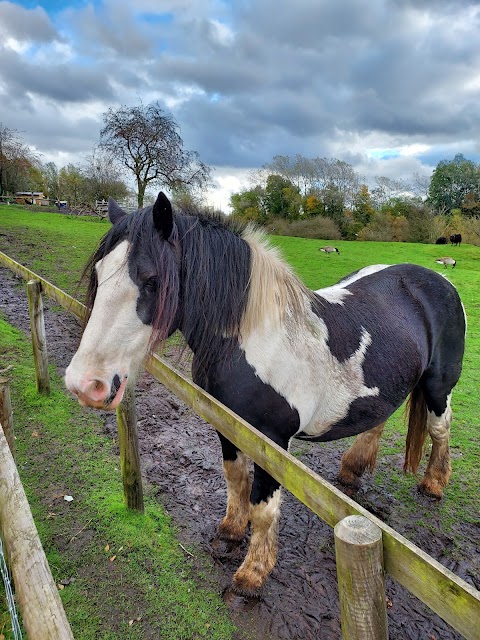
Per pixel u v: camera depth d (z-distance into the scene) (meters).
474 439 3.70
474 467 3.27
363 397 2.17
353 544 0.88
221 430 1.65
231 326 1.83
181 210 1.96
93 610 1.89
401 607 2.08
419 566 0.85
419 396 2.82
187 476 2.98
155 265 1.60
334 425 2.19
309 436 2.26
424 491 2.91
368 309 2.35
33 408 3.59
